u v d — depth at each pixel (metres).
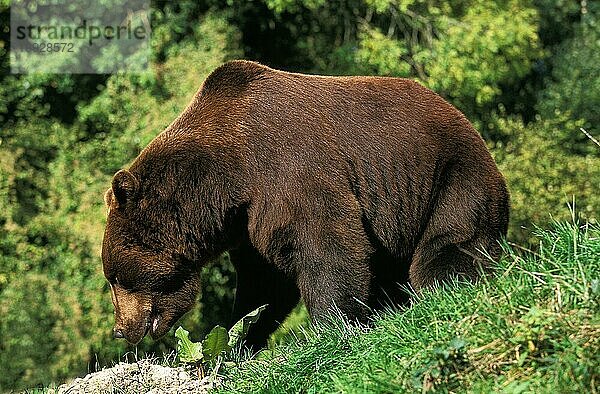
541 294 8.30
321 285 10.65
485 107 30.94
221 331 10.34
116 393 10.25
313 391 8.68
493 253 11.23
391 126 11.11
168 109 26.64
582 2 36.16
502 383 7.62
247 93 11.06
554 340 7.70
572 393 7.30
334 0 30.72
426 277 11.17
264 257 10.95
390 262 11.40
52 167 27.30
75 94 29.98
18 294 26.14
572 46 34.88
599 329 7.62
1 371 25.80
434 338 8.29
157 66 27.55
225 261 26.64
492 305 8.35
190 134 11.00
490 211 11.20
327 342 9.43
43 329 26.14
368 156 10.95
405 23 30.59
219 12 28.53
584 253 8.80
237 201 10.83
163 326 11.45
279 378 9.19
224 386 9.73
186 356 10.41
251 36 31.84
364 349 8.97
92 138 28.94
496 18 29.00
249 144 10.77
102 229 26.05
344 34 31.03
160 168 10.95
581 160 28.00
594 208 26.72
